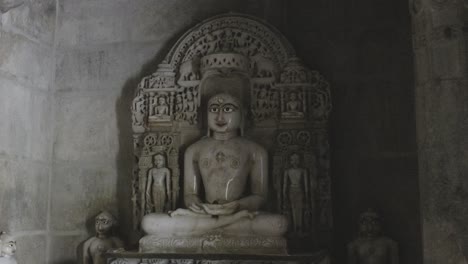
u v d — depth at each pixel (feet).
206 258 14.51
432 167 11.94
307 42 17.95
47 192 18.63
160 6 19.15
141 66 18.94
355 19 17.75
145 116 17.98
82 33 19.42
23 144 17.39
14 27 17.11
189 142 17.74
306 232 16.39
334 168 17.22
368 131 17.19
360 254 15.98
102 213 17.60
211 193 16.48
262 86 17.47
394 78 17.21
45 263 18.28
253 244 14.66
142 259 14.85
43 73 18.72
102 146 18.71
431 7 12.11
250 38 17.76
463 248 11.30
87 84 19.12
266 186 16.61
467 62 11.71
